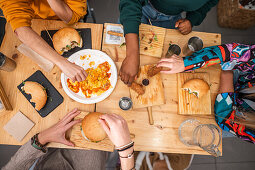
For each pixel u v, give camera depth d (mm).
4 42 1207
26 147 1045
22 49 1172
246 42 2283
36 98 1102
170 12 1379
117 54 1224
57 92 1151
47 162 1204
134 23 1038
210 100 1145
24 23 1004
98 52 1176
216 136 1019
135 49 1023
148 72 1153
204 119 1154
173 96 1174
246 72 1185
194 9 1266
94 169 1201
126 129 808
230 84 1201
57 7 1112
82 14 1271
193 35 1260
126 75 1001
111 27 1248
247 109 1087
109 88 1139
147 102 1134
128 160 782
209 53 1097
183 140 1093
